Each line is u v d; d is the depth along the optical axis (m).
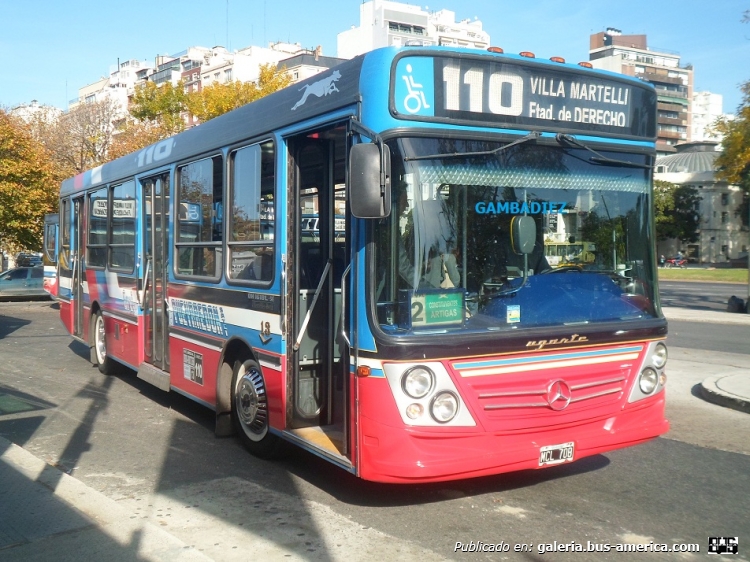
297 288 6.30
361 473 5.11
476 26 111.38
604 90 5.80
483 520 5.42
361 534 5.14
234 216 7.24
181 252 8.54
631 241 5.92
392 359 4.94
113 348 11.11
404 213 5.01
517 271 5.36
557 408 5.34
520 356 5.26
